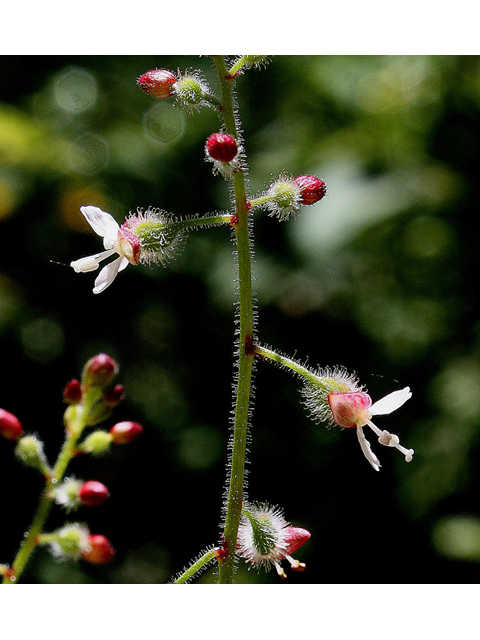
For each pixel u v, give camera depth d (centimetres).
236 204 14
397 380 20
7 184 20
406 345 20
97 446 13
